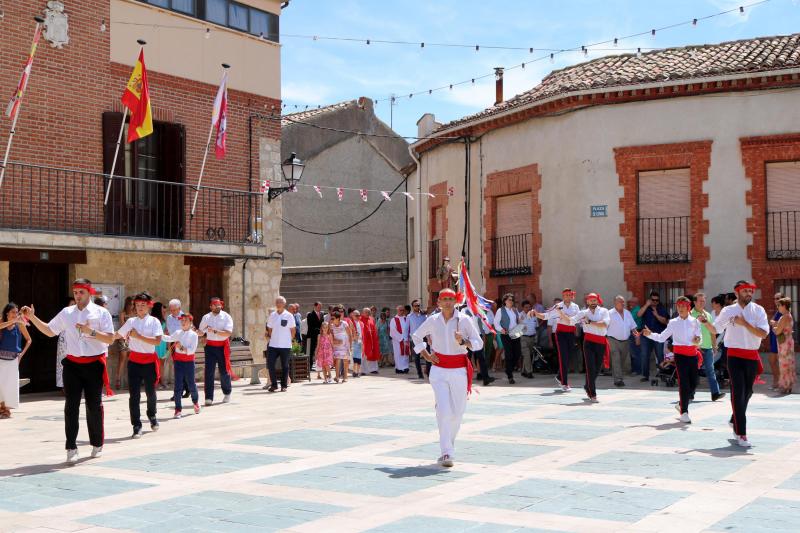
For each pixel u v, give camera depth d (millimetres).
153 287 19500
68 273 18234
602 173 22781
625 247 22438
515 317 20047
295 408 14695
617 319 18453
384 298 32031
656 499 7152
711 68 21625
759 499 7113
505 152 25484
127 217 19109
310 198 34656
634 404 14602
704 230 21625
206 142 20781
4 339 13914
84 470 8969
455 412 9070
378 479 8188
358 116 36375
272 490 7734
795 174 21047
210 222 20719
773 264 20891
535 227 24297
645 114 22359
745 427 9859
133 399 11477
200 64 20719
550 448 9891
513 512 6746
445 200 28203
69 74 18156
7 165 17047
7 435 11820
